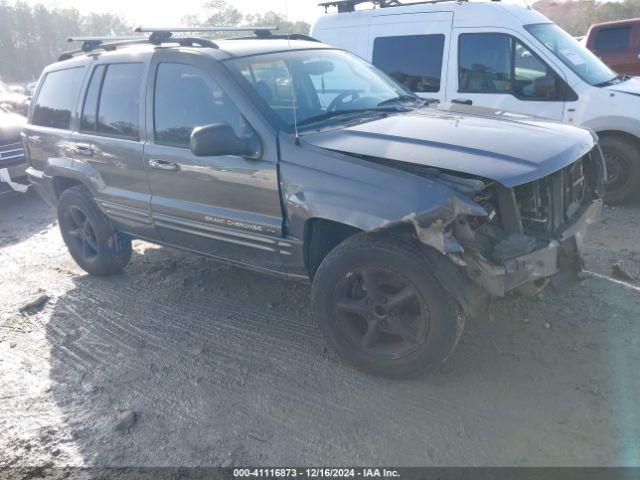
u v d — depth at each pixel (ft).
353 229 11.63
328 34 24.66
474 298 10.22
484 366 11.44
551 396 10.43
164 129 13.91
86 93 16.15
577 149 11.21
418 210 9.73
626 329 12.17
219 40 15.37
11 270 19.12
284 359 12.44
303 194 11.21
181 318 14.70
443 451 9.45
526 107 20.74
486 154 10.35
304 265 12.05
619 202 20.84
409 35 22.63
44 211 26.55
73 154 16.56
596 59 22.07
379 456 9.49
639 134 19.24
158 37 14.66
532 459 9.10
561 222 11.11
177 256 18.92
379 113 13.43
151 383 12.05
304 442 9.97
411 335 10.75
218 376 12.07
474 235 9.86
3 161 25.53
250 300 15.31
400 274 10.43
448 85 21.95
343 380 11.53
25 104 35.65
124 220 15.78
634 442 9.20
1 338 14.49
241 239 12.80
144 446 10.26
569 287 11.46
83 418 11.16
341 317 11.47
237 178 12.36
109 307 15.71
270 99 12.57
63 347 13.84
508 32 20.61
